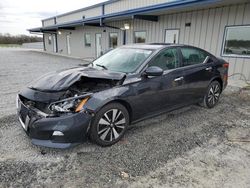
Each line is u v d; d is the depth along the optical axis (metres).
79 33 19.72
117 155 2.74
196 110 4.50
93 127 2.75
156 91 3.38
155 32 11.46
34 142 2.64
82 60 15.82
